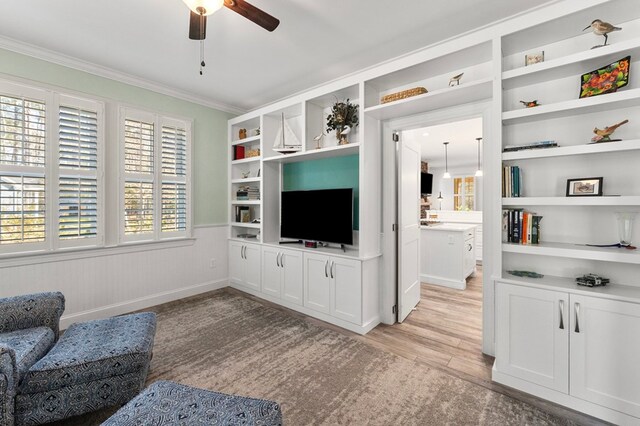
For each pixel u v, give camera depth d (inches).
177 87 144.6
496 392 77.3
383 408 71.4
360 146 112.6
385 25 93.2
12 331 73.8
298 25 93.2
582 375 69.4
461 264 169.0
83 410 62.2
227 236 174.2
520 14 86.9
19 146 105.6
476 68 98.0
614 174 74.9
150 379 82.4
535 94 85.1
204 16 67.8
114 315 128.9
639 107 71.6
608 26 68.1
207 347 100.9
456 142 235.1
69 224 116.8
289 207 147.7
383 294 123.3
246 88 145.5
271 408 48.8
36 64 109.1
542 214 85.4
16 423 57.9
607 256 67.5
